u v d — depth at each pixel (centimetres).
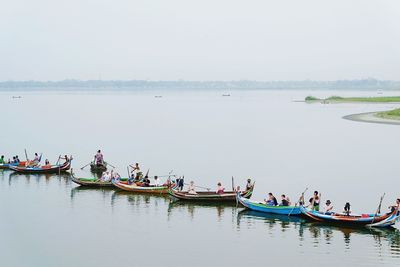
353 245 3853
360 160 7631
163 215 4675
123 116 16775
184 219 4544
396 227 4278
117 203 5097
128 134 11200
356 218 4231
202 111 19312
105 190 5684
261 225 4353
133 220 4519
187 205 5022
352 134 10844
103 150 8719
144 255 3684
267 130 11900
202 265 3491
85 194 5478
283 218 4559
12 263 3525
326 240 3966
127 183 5647
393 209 4231
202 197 5084
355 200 5200
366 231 4181
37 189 5725
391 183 5962
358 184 5928
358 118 14475
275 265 3488
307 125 12950
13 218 4575
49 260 3594
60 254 3706
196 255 3675
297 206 4569
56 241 3981
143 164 7312
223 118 15688
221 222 4447
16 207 4944
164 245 3884
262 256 3647
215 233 4150
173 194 5175
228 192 5122
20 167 6625
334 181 6106
